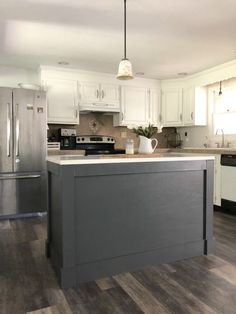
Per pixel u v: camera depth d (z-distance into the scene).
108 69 4.54
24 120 3.72
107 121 5.16
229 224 3.34
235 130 4.51
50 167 2.28
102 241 2.08
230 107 4.56
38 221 3.58
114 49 3.61
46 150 3.87
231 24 2.86
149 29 2.97
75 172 1.95
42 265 2.27
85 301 1.74
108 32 3.06
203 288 1.88
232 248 2.58
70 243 1.95
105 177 2.08
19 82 4.49
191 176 2.44
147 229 2.25
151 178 2.26
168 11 2.58
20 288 1.90
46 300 1.76
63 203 1.92
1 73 4.38
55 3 2.43
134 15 2.66
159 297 1.77
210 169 2.49
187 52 3.72
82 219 2.01
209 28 2.95
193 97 4.92
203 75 4.68
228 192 3.85
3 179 3.63
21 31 3.02
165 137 5.65
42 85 4.33
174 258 2.35
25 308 1.67
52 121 4.40
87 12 2.60
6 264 2.28
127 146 2.60
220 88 4.68
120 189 2.13
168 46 3.49
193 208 2.45
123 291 1.86
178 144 5.59
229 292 1.82
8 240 2.85
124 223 2.16
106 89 4.79
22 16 2.67
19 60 4.06
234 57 3.95
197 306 1.67
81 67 4.43
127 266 2.16
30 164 3.77
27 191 3.77
